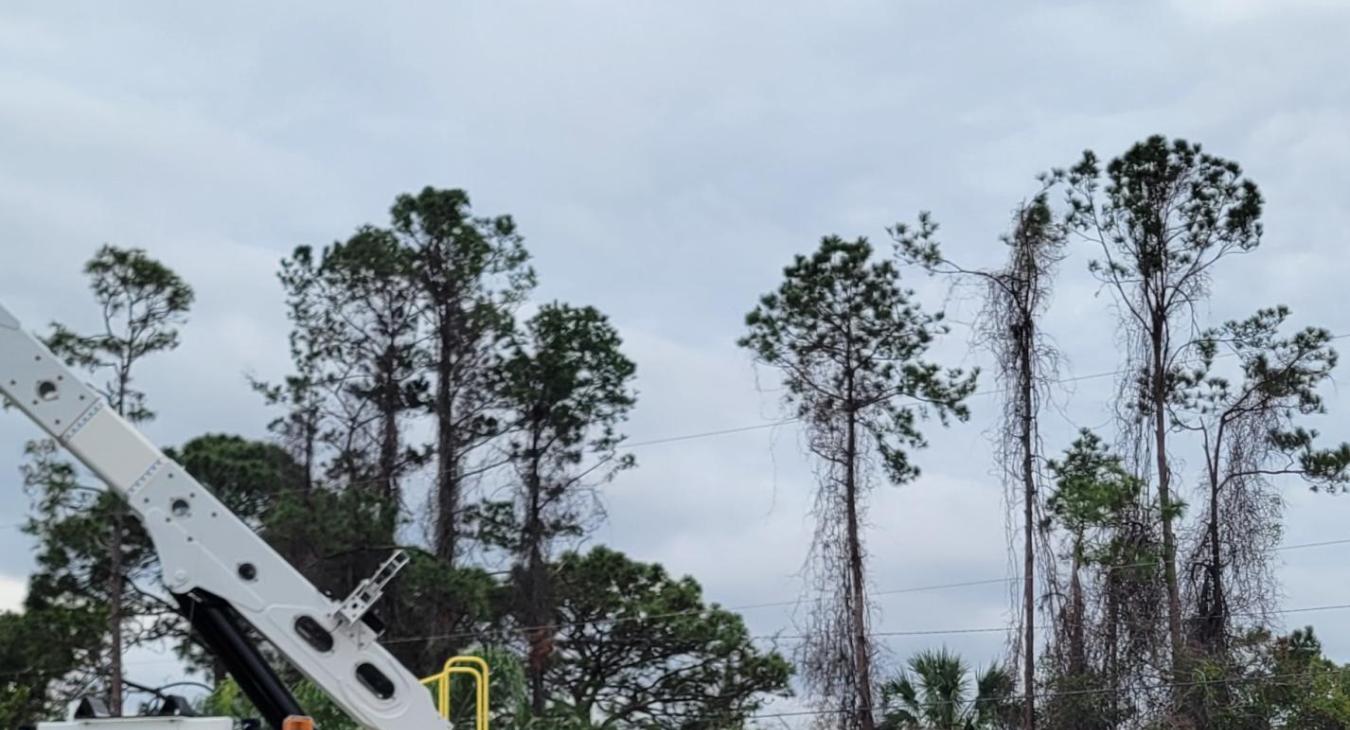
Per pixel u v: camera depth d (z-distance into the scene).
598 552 45.22
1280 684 37.34
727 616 44.06
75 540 42.88
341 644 12.93
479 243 45.38
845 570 38.59
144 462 13.02
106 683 43.22
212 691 19.84
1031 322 38.56
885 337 40.44
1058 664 37.16
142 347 44.38
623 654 44.31
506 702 35.06
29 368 13.04
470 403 45.72
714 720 43.41
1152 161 41.91
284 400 45.25
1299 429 41.78
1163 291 42.47
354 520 39.75
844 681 37.69
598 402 46.38
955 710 36.91
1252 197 41.66
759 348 40.69
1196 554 39.62
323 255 45.59
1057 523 38.22
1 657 42.53
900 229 39.84
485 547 44.78
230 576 12.92
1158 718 37.03
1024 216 38.78
